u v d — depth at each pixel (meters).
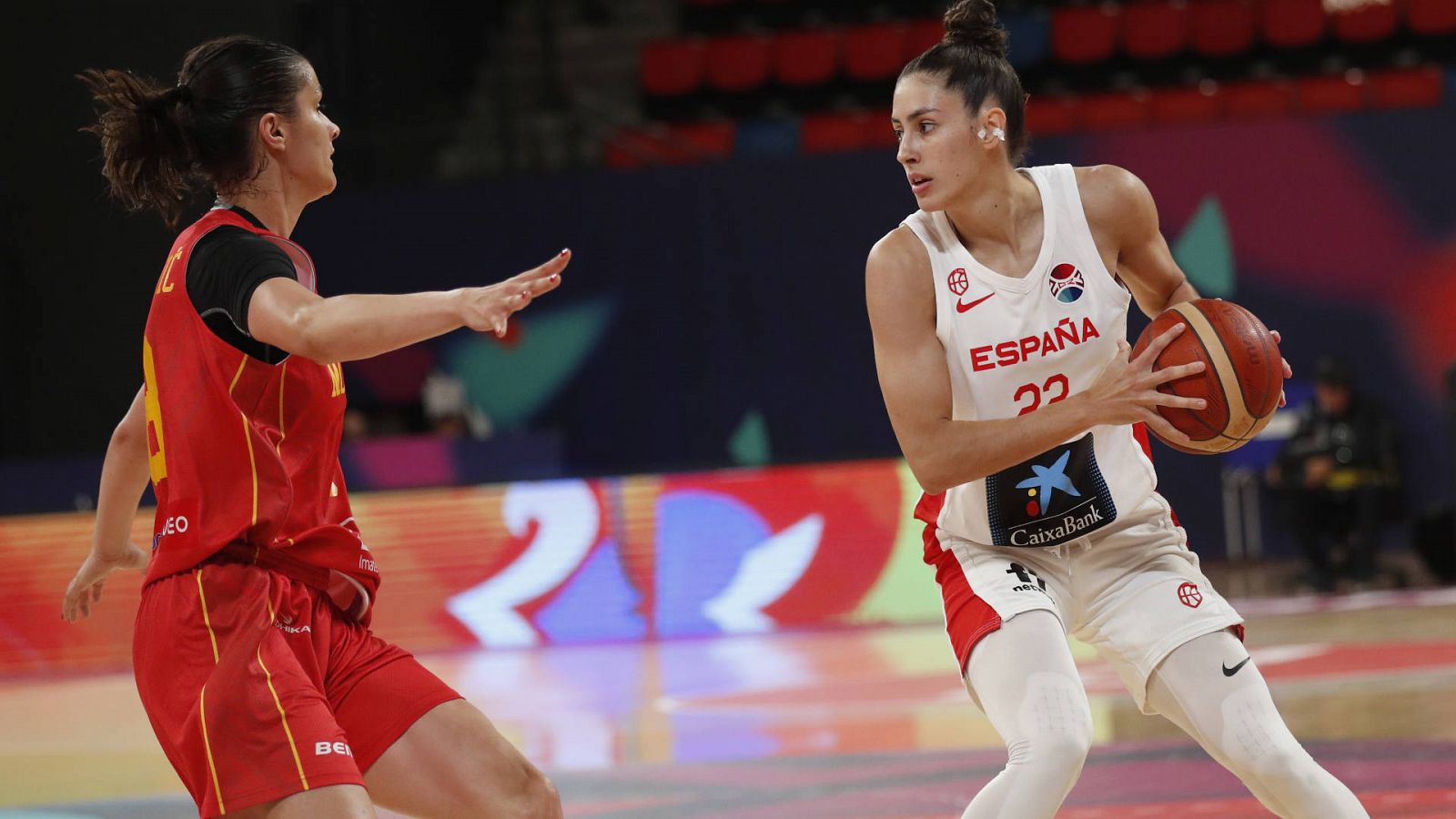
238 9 20.56
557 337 21.33
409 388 21.41
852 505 16.05
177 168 4.65
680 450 21.11
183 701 4.34
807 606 16.00
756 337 21.00
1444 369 19.50
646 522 16.16
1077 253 5.15
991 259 5.16
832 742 9.88
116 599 16.12
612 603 16.05
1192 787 7.90
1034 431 4.76
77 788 9.85
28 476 17.34
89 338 20.72
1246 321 4.82
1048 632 5.01
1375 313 19.64
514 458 17.86
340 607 4.75
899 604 15.91
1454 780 7.73
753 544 16.08
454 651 15.93
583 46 25.48
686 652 14.80
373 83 22.52
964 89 5.02
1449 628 13.70
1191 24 23.73
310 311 4.08
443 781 4.67
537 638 16.03
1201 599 5.22
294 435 4.54
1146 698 5.28
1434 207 19.50
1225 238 19.95
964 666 5.18
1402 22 23.34
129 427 4.95
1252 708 4.96
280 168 4.71
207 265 4.38
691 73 24.41
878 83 24.14
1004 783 4.75
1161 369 4.79
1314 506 17.12
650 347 21.17
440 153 23.61
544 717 11.53
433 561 16.17
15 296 20.67
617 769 9.33
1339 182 19.72
